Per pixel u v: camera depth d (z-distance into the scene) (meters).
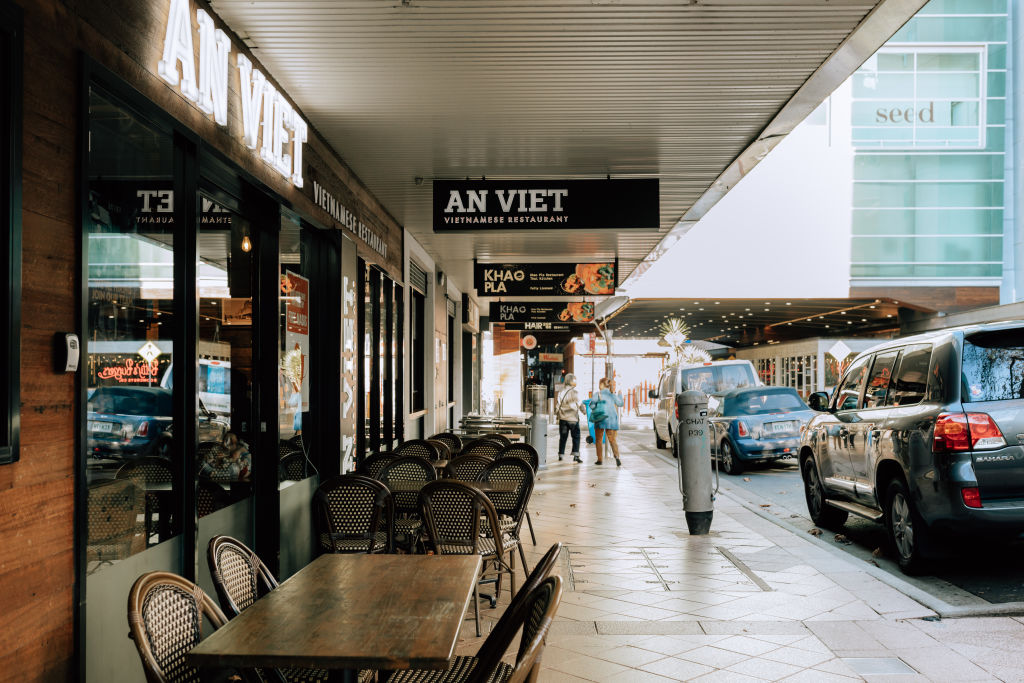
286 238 6.75
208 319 5.05
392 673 3.48
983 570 7.02
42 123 3.11
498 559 5.73
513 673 2.20
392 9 5.01
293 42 5.50
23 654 2.92
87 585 3.47
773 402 15.45
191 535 4.49
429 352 15.00
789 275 37.81
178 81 4.24
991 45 42.59
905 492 6.85
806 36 5.52
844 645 5.05
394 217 11.29
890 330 48.03
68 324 3.26
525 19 5.19
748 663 4.77
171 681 2.82
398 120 7.18
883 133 42.12
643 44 5.63
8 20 2.83
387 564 3.88
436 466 7.74
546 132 7.61
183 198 4.53
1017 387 6.39
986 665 4.67
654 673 4.63
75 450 3.29
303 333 7.26
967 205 41.81
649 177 9.17
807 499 9.68
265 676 3.15
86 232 3.39
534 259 15.30
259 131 5.59
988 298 41.16
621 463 17.03
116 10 3.68
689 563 7.42
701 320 50.81
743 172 8.96
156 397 4.29
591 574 7.04
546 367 49.16
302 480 7.02
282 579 6.28
